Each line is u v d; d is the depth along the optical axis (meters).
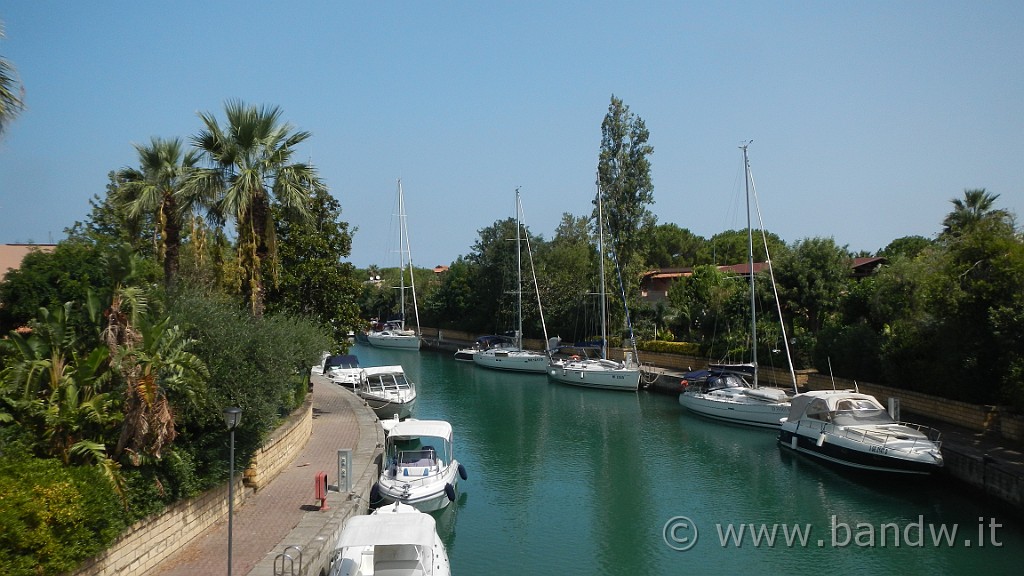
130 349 12.80
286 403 21.81
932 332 28.84
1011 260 23.81
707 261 86.38
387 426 27.88
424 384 52.00
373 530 14.16
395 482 21.05
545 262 75.19
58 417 11.83
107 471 11.66
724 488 24.53
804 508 22.23
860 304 37.94
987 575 16.83
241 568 13.36
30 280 19.11
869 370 33.69
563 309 65.31
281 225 31.80
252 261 23.23
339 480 19.14
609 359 55.81
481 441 32.47
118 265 13.34
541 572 17.56
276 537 15.28
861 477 24.72
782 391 35.50
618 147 58.06
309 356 24.91
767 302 42.94
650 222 58.19
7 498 9.73
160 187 23.44
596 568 17.80
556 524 21.11
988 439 24.11
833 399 27.30
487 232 79.69
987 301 24.52
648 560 18.31
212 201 22.70
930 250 34.25
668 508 22.50
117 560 11.85
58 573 10.22
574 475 26.53
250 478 18.58
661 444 31.52
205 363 15.61
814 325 42.50
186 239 29.73
